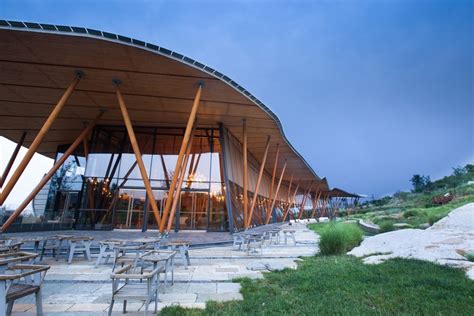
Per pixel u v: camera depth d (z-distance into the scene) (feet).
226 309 14.49
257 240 44.88
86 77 45.37
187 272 24.62
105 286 20.17
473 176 144.25
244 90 49.70
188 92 50.44
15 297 12.24
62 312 14.74
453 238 33.27
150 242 28.09
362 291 16.53
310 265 25.40
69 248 31.19
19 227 53.67
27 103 56.34
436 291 16.06
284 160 113.19
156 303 14.58
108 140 70.59
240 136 79.61
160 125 69.92
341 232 35.01
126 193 65.87
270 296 16.66
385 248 32.89
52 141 83.66
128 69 42.65
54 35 34.09
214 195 66.23
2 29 32.76
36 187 49.06
